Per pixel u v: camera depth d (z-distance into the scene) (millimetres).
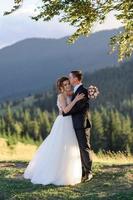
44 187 14250
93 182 14672
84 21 17719
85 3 17016
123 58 19719
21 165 18828
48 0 16984
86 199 12875
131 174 15258
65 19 17703
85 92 14492
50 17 17219
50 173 14586
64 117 14711
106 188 13938
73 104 14453
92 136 131125
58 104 14805
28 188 14258
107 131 132750
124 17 18062
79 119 14523
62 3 16891
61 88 14750
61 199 13109
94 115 133375
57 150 14633
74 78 14477
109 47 19578
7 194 13875
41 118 162000
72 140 14664
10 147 47625
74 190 13938
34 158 15328
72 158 14586
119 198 12688
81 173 14672
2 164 19109
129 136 130750
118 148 130500
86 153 14633
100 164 17312
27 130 153875
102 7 17469
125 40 19328
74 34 18547
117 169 16391
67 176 14492
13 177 15828
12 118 166750
